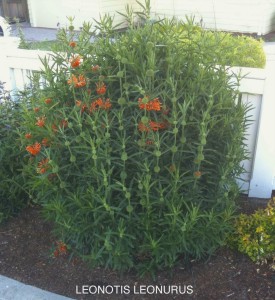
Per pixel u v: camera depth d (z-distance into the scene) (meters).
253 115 3.33
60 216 2.62
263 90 3.18
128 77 2.55
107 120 2.37
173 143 2.53
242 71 3.18
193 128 2.58
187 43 2.76
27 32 11.84
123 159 2.38
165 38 2.63
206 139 2.65
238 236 2.86
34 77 3.44
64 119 2.55
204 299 2.57
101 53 2.66
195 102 2.54
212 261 2.83
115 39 2.72
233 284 2.65
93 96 2.58
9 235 3.23
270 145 3.33
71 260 2.92
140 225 2.56
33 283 2.77
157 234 2.60
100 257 2.66
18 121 3.33
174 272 2.77
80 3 11.60
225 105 2.71
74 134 2.51
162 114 2.47
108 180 2.46
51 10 12.34
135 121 2.43
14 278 2.82
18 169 3.20
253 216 2.95
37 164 2.74
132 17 2.79
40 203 3.17
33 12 12.66
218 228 2.64
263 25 10.01
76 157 2.59
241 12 10.16
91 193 2.47
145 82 2.41
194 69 2.65
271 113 3.23
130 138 2.51
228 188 2.77
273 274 2.70
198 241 2.66
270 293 2.57
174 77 2.58
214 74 2.69
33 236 3.20
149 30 2.62
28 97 3.44
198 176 2.49
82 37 2.81
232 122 2.75
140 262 2.76
